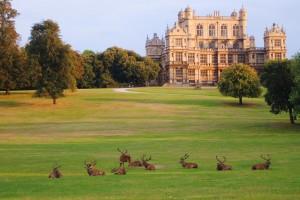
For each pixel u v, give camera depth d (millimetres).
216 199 25031
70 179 33250
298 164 41438
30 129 89375
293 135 76375
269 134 78875
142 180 32125
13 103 128875
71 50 130500
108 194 27141
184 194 26656
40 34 126562
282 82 91062
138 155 50188
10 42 130250
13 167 41594
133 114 114375
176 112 117812
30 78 133250
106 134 80875
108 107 124312
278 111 94438
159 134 80875
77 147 58750
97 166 41688
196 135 78562
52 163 43906
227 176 33656
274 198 25031
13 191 28797
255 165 38031
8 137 76250
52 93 126000
